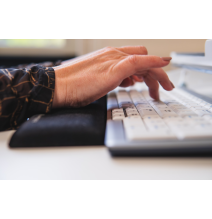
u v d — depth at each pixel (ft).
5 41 3.32
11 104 0.96
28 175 0.62
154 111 1.01
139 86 2.00
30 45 3.36
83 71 1.12
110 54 1.22
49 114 0.98
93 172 0.63
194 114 0.97
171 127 0.80
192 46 2.91
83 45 3.03
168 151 0.69
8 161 0.69
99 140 0.78
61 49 3.38
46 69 1.11
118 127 0.83
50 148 0.77
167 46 2.93
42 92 1.02
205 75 1.90
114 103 1.28
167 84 1.35
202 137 0.71
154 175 0.62
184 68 1.91
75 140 0.78
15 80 1.01
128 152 0.70
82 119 0.86
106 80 1.09
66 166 0.66
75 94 1.08
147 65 1.12
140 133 0.73
